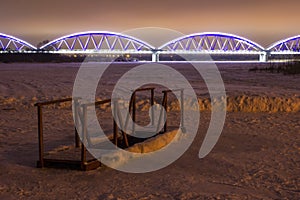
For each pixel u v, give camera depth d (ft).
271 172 20.47
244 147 26.63
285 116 41.83
